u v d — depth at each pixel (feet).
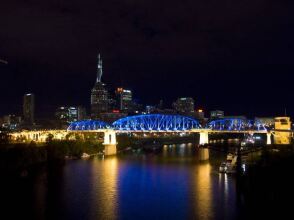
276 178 509.76
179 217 465.47
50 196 572.10
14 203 529.86
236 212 476.54
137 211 492.95
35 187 637.30
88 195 581.12
